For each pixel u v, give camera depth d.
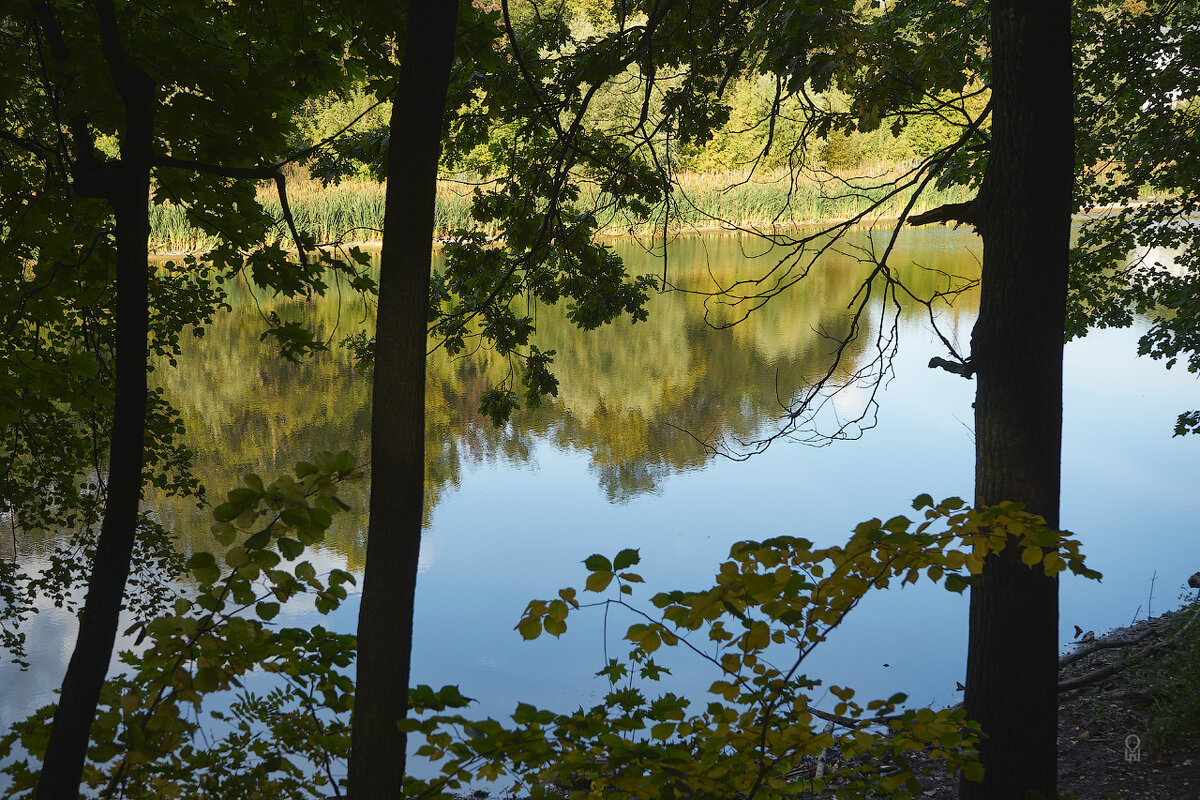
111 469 3.37
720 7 7.69
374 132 7.62
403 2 5.45
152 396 8.66
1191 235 10.94
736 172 40.38
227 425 18.45
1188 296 10.65
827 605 2.94
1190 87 10.03
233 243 5.96
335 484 2.93
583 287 8.39
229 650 2.85
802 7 6.16
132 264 3.50
